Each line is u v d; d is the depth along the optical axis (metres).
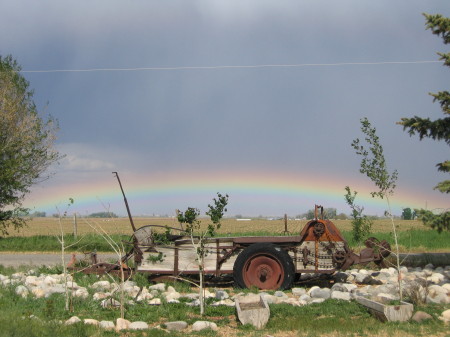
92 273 12.84
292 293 11.32
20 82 29.86
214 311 9.34
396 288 11.04
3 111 28.52
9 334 7.39
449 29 12.09
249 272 11.56
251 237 11.98
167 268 12.12
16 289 11.16
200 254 10.63
